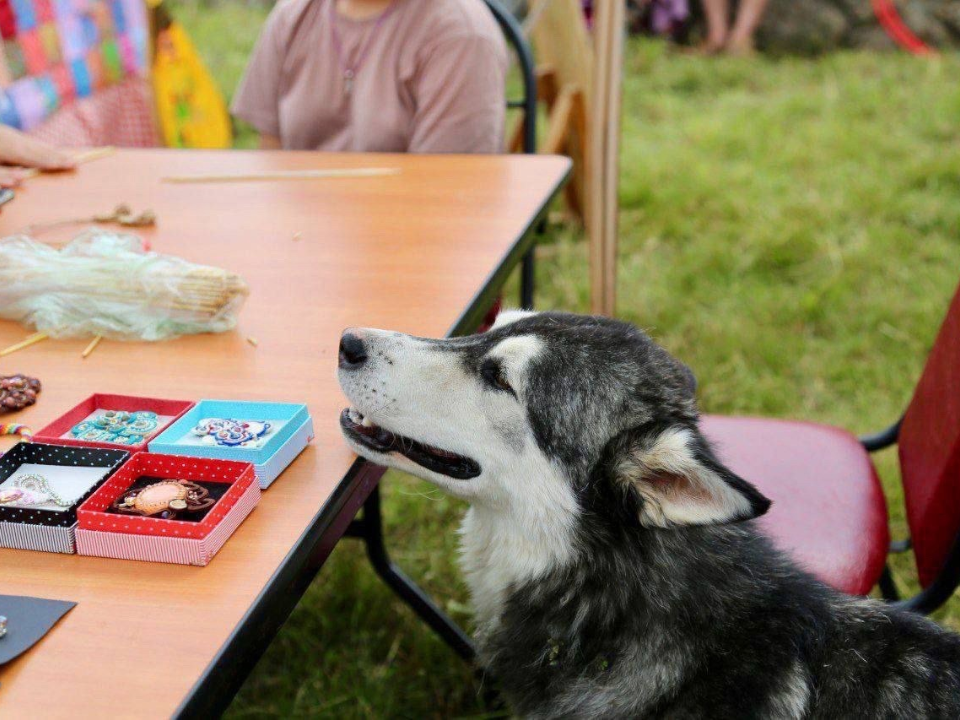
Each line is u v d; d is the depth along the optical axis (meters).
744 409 3.80
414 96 3.32
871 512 2.10
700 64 8.38
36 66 3.95
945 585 1.88
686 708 1.64
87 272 1.85
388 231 2.37
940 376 2.05
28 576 1.21
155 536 1.22
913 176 5.77
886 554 2.05
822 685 1.61
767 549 1.81
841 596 1.77
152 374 1.71
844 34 8.83
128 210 2.46
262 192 2.69
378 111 3.32
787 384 3.93
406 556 3.14
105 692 1.02
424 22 3.23
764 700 1.60
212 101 5.40
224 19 9.66
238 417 1.53
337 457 1.49
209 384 1.68
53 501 1.30
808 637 1.65
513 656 1.86
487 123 3.30
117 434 1.47
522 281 3.02
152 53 4.82
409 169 2.88
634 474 1.62
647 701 1.67
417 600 2.62
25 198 2.63
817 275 4.78
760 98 7.51
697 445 1.54
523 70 3.57
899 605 1.92
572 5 4.56
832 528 2.05
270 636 1.23
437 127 3.27
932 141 6.43
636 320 4.43
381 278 2.10
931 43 8.73
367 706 2.55
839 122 6.78
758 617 1.67
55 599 1.16
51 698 1.02
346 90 3.33
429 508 3.36
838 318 4.38
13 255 1.90
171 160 3.01
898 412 3.74
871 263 4.82
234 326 1.90
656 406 1.73
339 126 3.42
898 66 8.08
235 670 1.12
